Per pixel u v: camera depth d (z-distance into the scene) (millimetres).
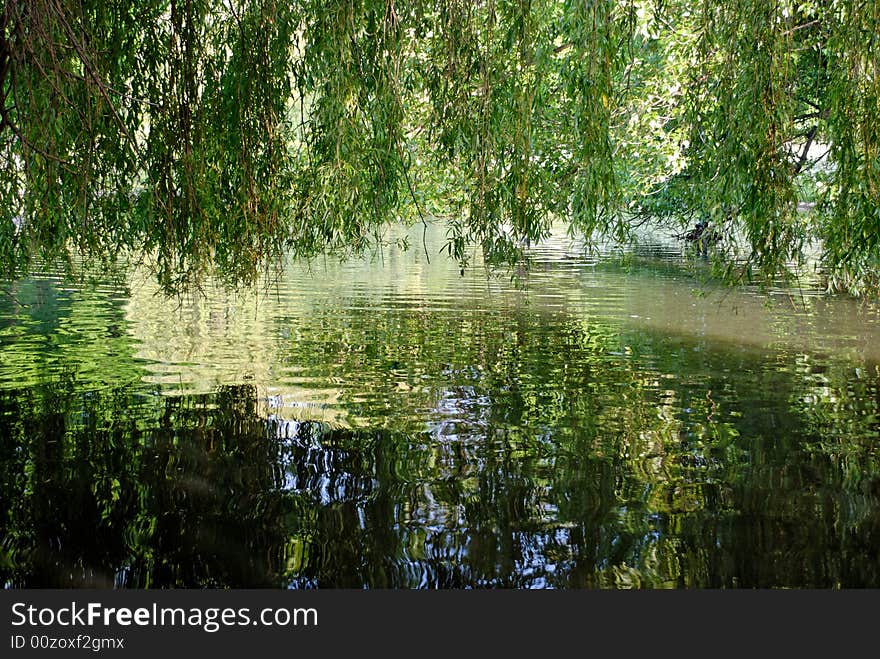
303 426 6152
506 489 5027
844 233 5613
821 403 6809
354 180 5418
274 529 4484
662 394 7094
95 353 8367
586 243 5789
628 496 4938
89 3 5227
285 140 5848
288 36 5543
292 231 5922
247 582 3990
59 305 11086
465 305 11773
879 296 6008
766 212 5480
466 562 4156
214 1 5590
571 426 6230
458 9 5520
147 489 4973
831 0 5520
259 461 5430
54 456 5465
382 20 5434
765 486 5086
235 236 5895
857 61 5336
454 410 6594
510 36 5523
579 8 5371
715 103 5727
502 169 5703
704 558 4203
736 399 6945
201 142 5543
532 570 4098
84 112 5176
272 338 9258
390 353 8594
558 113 5750
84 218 5352
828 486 5074
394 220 6180
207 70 5582
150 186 5688
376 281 14234
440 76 5711
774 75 5324
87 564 4094
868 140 5348
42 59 4762
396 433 6023
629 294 12922
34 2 4352
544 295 12812
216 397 6844
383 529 4492
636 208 15586
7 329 9500
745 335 9664
